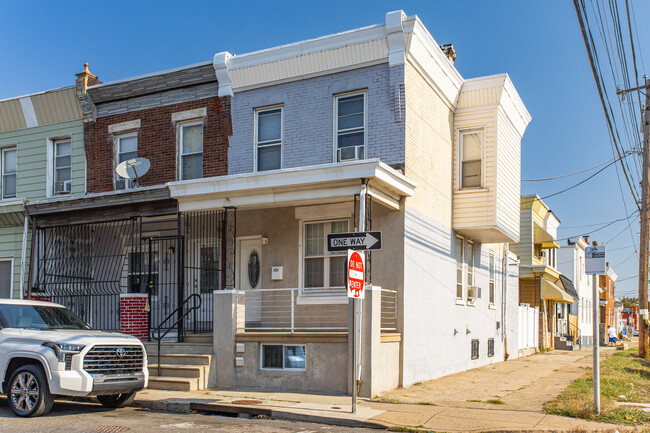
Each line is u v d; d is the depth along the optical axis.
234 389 12.37
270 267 14.55
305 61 14.43
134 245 16.12
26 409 9.41
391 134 13.53
